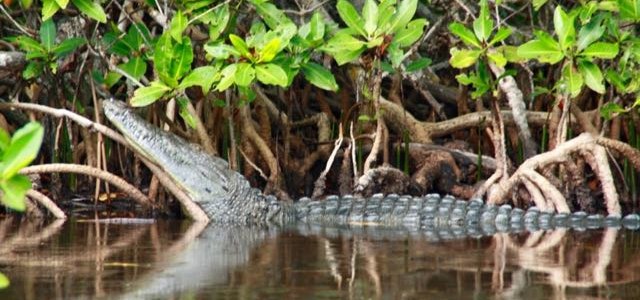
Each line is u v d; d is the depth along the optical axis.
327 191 14.53
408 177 13.92
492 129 14.45
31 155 6.05
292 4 13.90
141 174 14.13
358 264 8.88
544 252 9.72
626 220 12.49
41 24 12.53
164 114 12.91
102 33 13.69
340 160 14.60
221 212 12.62
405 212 12.50
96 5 10.91
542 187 12.93
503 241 10.59
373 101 13.34
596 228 11.95
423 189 14.11
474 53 11.59
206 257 9.31
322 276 8.27
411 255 9.45
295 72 11.09
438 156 14.38
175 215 13.30
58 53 12.03
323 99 15.38
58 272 8.45
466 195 14.18
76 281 8.03
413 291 7.64
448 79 15.83
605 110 12.83
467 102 15.38
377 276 8.26
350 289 7.72
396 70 13.14
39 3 13.33
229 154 13.82
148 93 11.05
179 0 11.55
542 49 11.30
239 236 11.14
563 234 11.30
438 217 12.34
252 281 8.03
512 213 12.31
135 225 12.13
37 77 13.25
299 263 8.95
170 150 12.45
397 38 11.27
